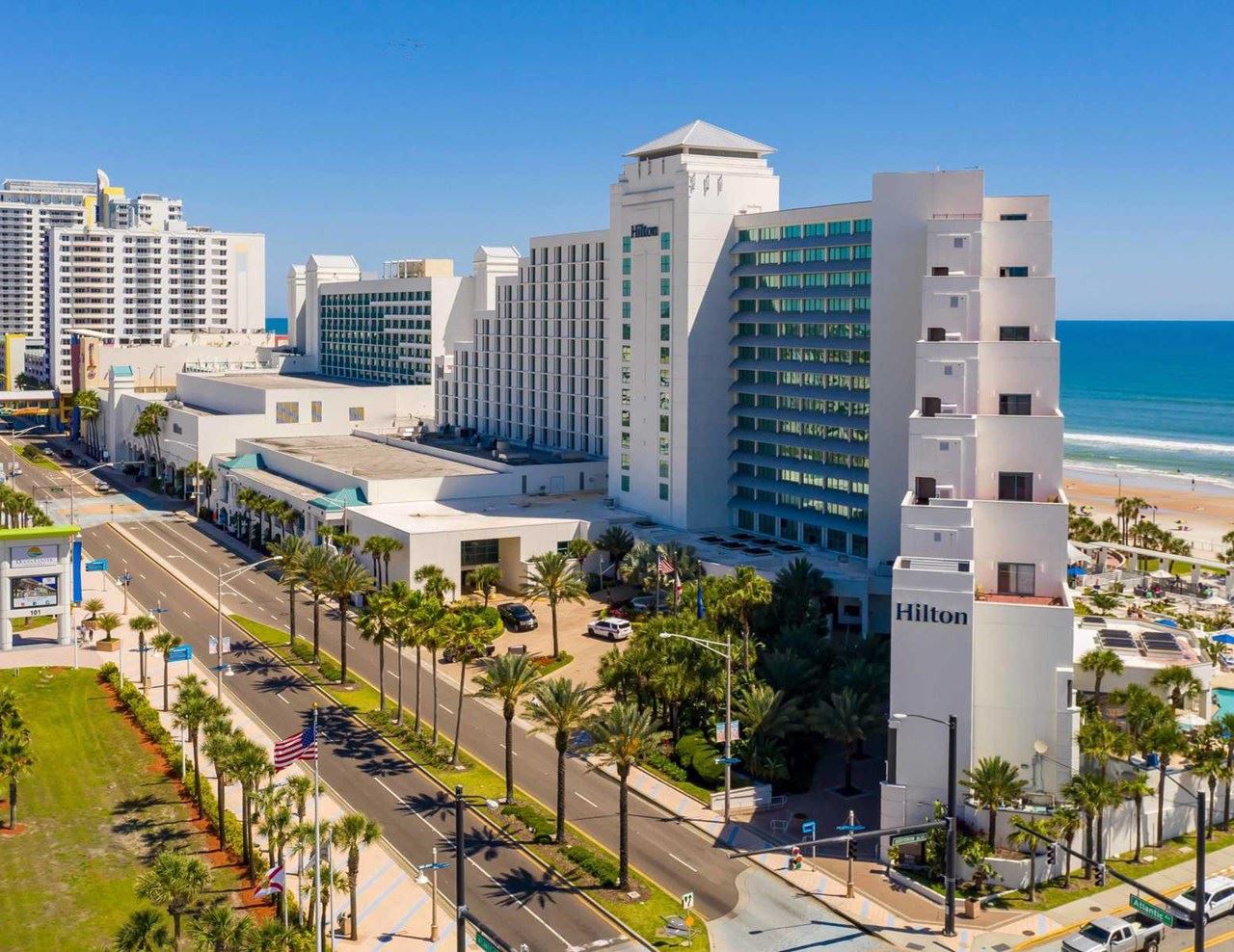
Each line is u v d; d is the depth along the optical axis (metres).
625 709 72.94
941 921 69.00
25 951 64.31
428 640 93.50
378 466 176.50
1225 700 102.75
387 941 66.50
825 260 137.50
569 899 71.44
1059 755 76.81
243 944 59.41
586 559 146.38
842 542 137.88
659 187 152.75
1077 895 72.06
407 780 88.88
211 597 143.88
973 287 106.06
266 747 93.75
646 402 157.38
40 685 109.31
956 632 76.56
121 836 78.62
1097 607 130.50
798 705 91.69
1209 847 78.50
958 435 93.62
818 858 77.56
